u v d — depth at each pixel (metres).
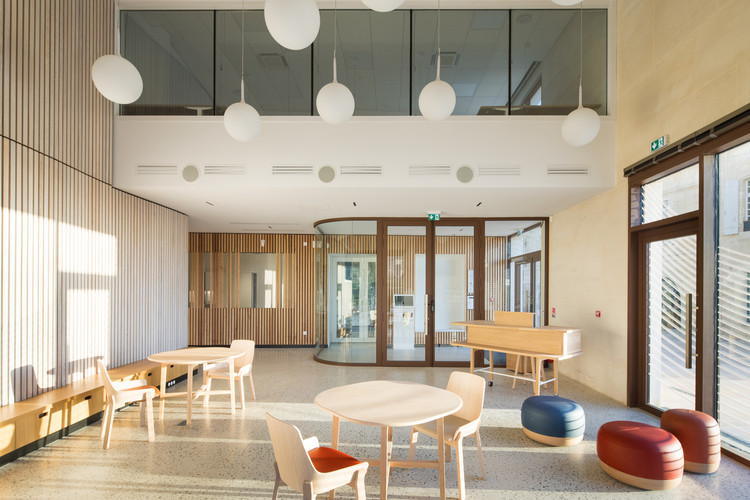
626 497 3.10
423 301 8.11
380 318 8.12
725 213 3.91
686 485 3.27
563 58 5.90
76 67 4.96
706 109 3.95
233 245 10.91
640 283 5.25
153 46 5.93
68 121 4.81
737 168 3.78
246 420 4.79
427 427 3.23
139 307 6.28
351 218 8.27
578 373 6.75
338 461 2.59
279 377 7.08
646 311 5.16
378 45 5.98
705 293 4.00
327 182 5.55
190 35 5.95
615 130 5.59
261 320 10.89
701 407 4.01
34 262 4.29
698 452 3.45
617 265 5.60
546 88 5.86
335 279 8.38
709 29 3.90
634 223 5.27
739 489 3.21
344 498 3.09
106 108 5.48
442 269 8.15
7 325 3.97
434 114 3.25
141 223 6.34
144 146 5.61
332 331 8.33
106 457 3.75
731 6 3.64
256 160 5.57
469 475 3.45
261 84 5.85
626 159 5.34
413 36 5.99
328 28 6.00
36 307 4.32
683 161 4.25
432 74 5.91
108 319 5.54
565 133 4.26
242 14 5.96
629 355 5.32
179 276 7.56
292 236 11.02
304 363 8.41
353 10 6.04
